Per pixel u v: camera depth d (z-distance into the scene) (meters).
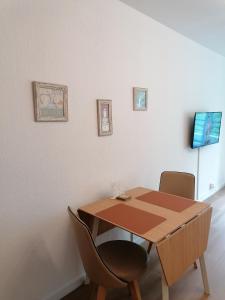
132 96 2.43
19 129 1.59
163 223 1.65
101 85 2.09
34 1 1.59
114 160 2.31
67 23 1.78
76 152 1.96
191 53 3.29
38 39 1.63
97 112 2.08
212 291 2.00
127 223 1.66
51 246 1.86
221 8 2.32
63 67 1.79
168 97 2.94
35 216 1.74
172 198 2.12
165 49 2.79
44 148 1.74
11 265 1.65
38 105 1.66
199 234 1.79
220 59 4.10
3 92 1.50
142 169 2.67
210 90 3.90
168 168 3.09
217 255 2.50
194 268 2.29
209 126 3.71
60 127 1.83
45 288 1.86
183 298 1.93
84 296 1.97
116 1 2.13
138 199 2.11
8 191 1.58
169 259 1.51
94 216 1.82
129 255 1.73
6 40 1.48
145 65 2.54
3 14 1.45
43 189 1.77
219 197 4.24
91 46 1.97
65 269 1.98
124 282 1.44
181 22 2.66
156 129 2.81
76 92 1.90
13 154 1.58
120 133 2.34
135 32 2.37
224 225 3.16
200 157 3.86
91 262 1.38
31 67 1.61
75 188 1.98
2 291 1.62
